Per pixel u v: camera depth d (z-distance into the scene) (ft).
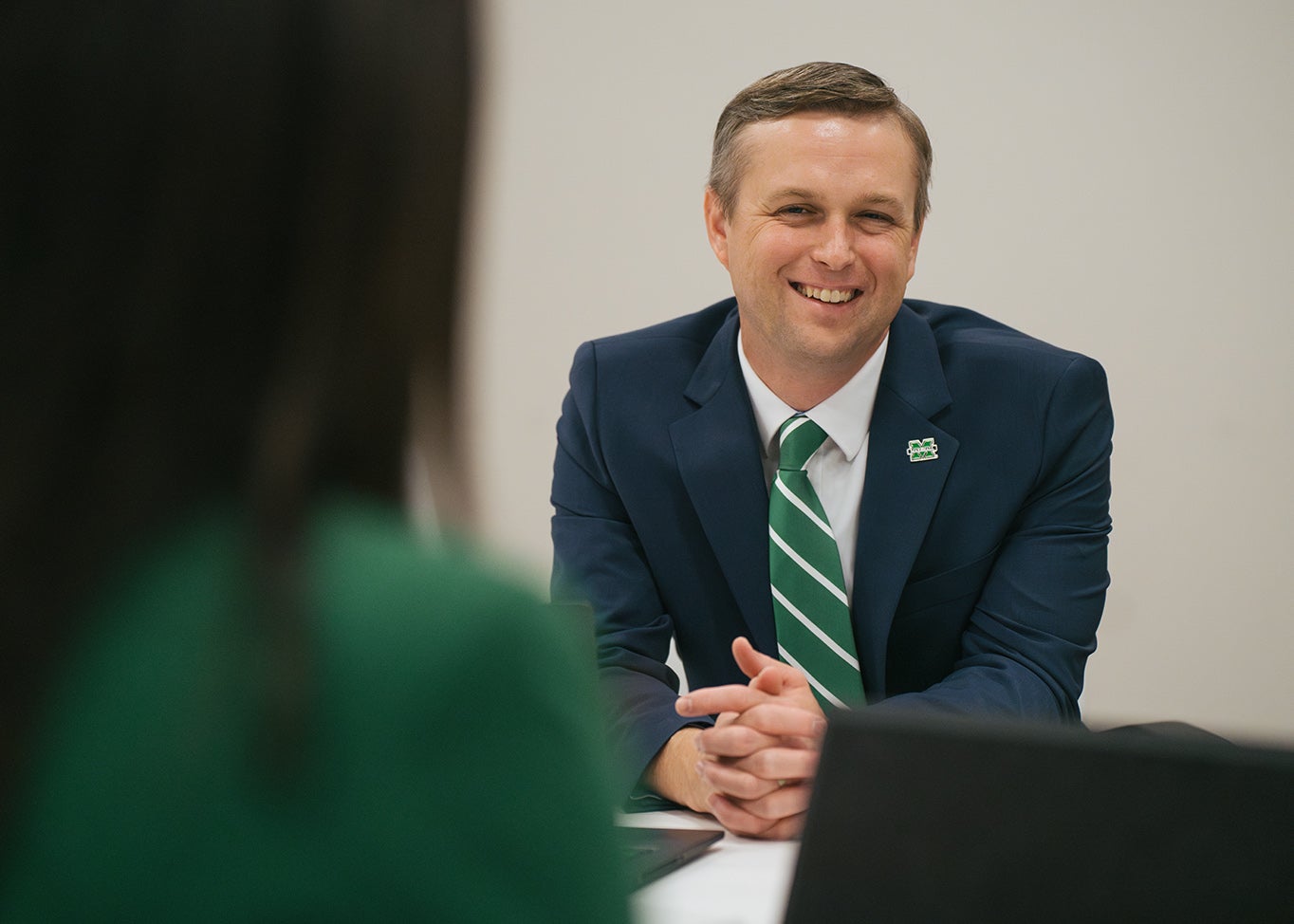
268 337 3.36
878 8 22.40
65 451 3.24
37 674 3.23
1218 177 22.03
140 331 3.23
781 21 22.61
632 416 13.51
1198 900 4.60
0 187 3.24
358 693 3.17
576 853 3.30
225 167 3.26
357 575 3.28
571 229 23.21
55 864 3.14
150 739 3.14
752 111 12.55
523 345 23.36
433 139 3.48
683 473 13.14
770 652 12.89
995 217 22.48
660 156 22.95
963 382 13.10
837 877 4.96
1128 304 22.34
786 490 12.67
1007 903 4.78
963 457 12.84
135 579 3.28
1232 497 22.40
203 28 3.26
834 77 12.43
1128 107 22.09
